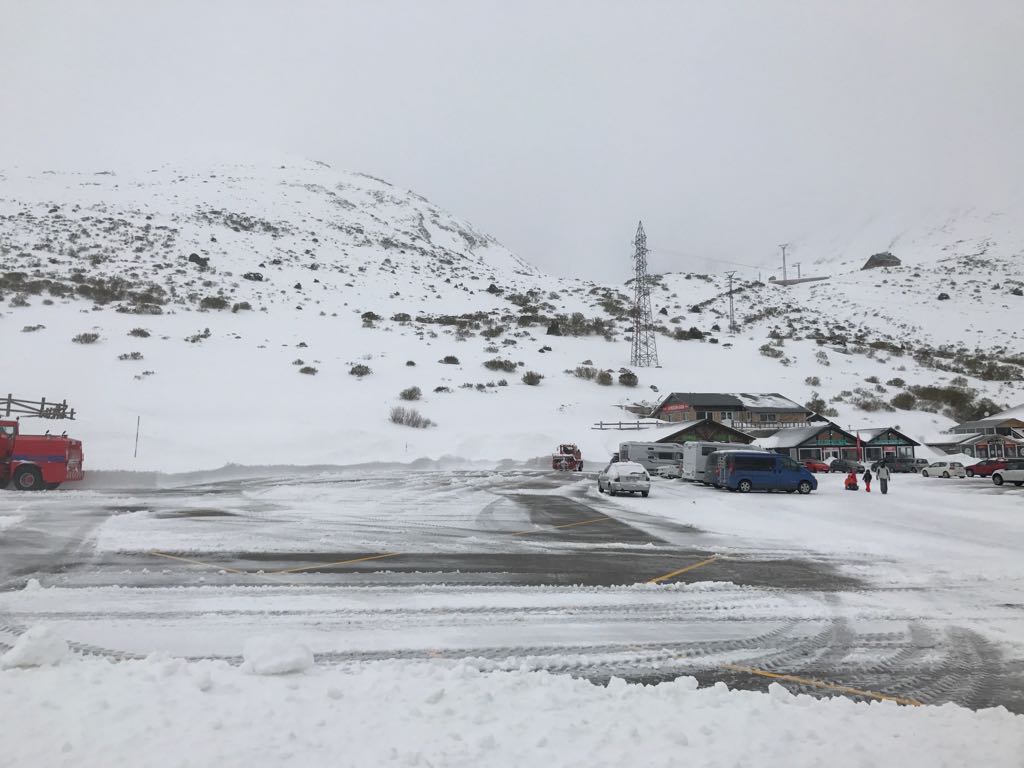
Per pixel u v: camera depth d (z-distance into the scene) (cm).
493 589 1035
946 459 5459
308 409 5231
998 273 14388
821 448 5638
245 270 9744
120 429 3894
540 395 6594
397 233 15700
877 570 1242
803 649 757
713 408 6159
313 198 16425
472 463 4862
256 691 545
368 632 793
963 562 1331
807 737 481
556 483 3506
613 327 9444
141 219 11338
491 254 19050
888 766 440
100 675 578
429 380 6512
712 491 3128
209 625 811
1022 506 2475
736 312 11556
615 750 451
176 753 428
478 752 441
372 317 8331
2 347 5222
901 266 16288
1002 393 7575
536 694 558
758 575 1184
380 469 4403
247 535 1548
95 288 7238
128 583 1034
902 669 691
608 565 1259
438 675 600
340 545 1435
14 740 444
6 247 8412
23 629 784
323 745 446
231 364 5947
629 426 6006
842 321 11438
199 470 3562
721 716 518
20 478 2609
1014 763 448
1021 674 677
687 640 786
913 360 8931
